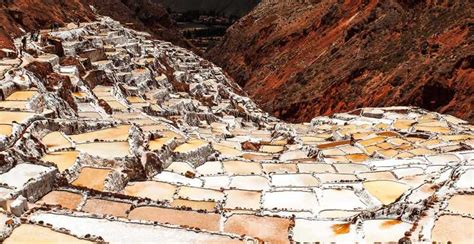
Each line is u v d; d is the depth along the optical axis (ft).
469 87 245.86
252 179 111.65
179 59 341.41
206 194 99.50
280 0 523.70
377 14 347.15
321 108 292.40
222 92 281.74
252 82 404.98
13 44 190.80
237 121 220.02
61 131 111.14
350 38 347.56
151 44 315.17
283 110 306.96
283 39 425.28
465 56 254.88
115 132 114.93
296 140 173.88
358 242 73.00
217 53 533.14
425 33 294.25
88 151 103.24
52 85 139.44
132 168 102.42
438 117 203.10
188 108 208.33
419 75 263.70
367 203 97.55
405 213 78.84
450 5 301.22
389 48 305.53
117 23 363.35
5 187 78.79
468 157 129.70
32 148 95.55
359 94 282.15
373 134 174.19
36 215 70.90
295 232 78.79
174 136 129.29
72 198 83.51
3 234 64.08
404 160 131.03
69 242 63.46
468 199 78.38
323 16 403.75
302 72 344.08
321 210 92.94
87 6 400.06
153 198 94.84
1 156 85.20
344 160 140.46
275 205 96.07
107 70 192.03
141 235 66.90
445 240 65.87
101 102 152.76
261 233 78.74
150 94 201.26
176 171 112.57
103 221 70.33
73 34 243.81
